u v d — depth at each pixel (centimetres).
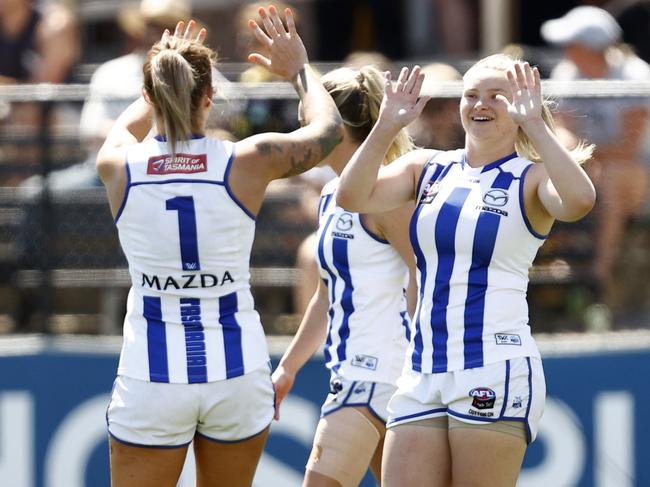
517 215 1402
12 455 2317
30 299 2353
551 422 2317
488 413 1395
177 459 1459
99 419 2319
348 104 1644
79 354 2316
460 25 3406
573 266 2373
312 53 3497
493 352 1399
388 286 1631
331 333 1675
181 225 1420
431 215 1431
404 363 1562
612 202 2347
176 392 1427
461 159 1460
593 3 3194
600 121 2319
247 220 1450
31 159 2342
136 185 1432
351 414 1630
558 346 2330
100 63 3259
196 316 1438
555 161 1341
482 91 1423
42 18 2930
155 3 2625
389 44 3497
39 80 2914
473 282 1410
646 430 2323
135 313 1459
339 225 1652
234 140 2267
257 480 2297
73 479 2320
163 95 1416
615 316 2369
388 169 1488
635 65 2781
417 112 1396
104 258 2352
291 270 2336
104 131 2323
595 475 2317
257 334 1475
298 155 1452
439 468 1431
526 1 3328
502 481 1408
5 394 2314
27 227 2350
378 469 1706
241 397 1448
